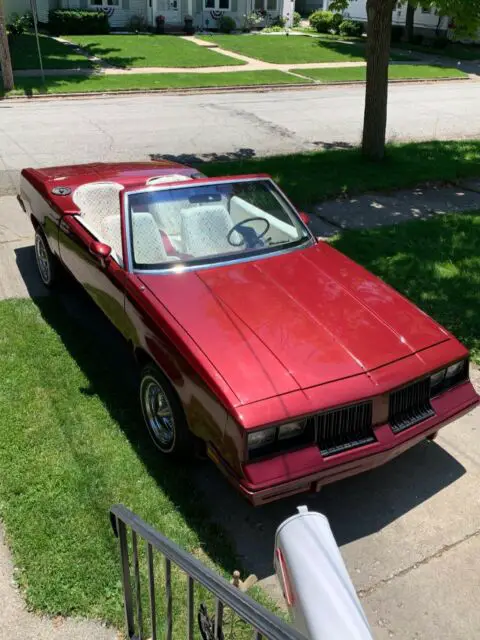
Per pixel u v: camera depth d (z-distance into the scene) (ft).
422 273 22.68
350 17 129.70
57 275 19.95
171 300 13.16
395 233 26.66
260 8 126.41
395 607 10.30
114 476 12.60
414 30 123.24
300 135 47.73
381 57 36.04
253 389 10.89
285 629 4.83
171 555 6.62
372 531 11.83
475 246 25.43
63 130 45.14
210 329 12.25
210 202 15.90
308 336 12.28
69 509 11.66
